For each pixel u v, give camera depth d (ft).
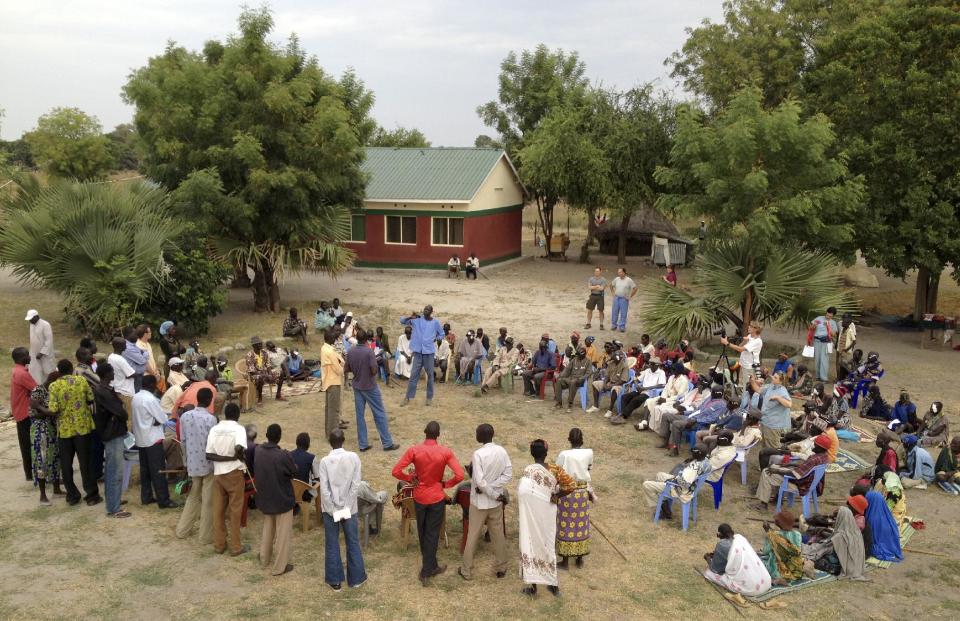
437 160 110.63
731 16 105.60
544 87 143.23
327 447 38.42
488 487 25.05
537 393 48.75
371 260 106.83
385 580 25.70
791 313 54.54
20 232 54.90
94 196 57.47
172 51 73.56
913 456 35.24
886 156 62.13
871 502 28.43
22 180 64.18
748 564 25.20
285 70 68.64
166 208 63.82
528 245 146.20
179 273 58.90
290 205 68.33
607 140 106.63
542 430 42.24
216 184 63.82
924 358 59.93
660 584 25.90
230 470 26.45
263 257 69.36
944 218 60.59
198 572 25.84
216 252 67.05
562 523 26.50
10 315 65.21
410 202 102.83
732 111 54.75
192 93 66.74
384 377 52.39
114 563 26.27
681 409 39.34
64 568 25.82
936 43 63.72
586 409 45.80
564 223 184.65
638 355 47.70
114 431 29.37
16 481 33.47
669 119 106.52
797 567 26.48
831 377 53.98
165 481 30.76
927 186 61.52
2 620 22.50
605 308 79.10
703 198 56.85
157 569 25.94
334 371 39.22
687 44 110.32
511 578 26.05
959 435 41.70
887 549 28.07
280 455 25.25
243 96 68.08
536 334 66.28
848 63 67.87
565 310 78.07
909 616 24.26
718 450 31.45
